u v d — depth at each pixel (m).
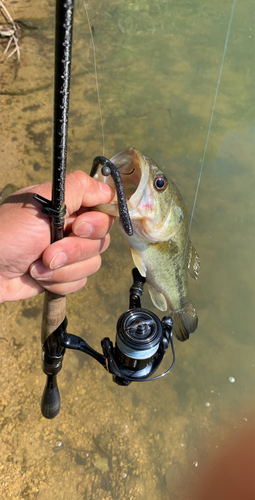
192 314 0.52
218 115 1.09
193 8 1.52
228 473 0.53
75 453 0.53
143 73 1.20
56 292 0.31
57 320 0.32
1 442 0.52
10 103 1.01
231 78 1.23
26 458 0.52
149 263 0.42
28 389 0.57
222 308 0.72
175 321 0.49
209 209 0.87
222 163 0.97
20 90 1.05
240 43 1.39
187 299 0.51
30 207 0.29
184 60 1.28
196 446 0.56
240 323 0.71
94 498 0.50
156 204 0.37
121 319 0.30
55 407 0.36
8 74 1.09
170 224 0.40
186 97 1.14
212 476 0.53
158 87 1.16
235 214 0.87
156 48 1.31
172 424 0.57
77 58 1.19
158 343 0.29
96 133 0.97
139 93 1.12
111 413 0.57
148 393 0.60
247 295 0.74
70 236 0.32
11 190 0.80
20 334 0.62
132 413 0.58
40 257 0.30
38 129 0.95
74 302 0.68
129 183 0.38
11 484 0.49
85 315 0.67
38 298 0.67
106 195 0.31
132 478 0.52
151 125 1.03
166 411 0.58
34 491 0.49
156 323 0.30
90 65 1.18
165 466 0.53
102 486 0.51
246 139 1.03
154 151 0.96
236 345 0.68
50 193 0.29
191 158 0.97
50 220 0.29
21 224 0.29
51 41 1.21
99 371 0.61
